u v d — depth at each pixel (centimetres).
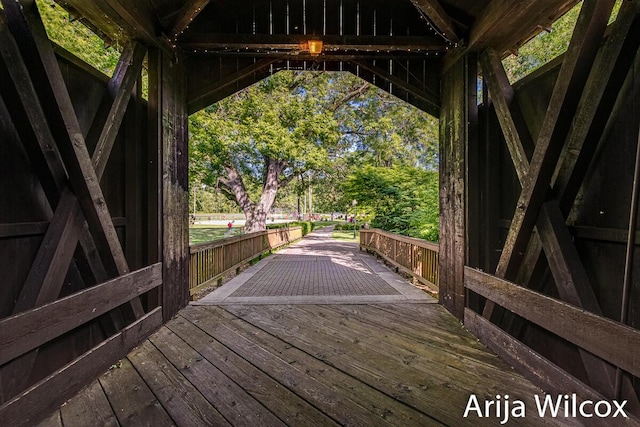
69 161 221
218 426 182
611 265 201
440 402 205
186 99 406
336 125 1111
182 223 394
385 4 411
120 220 305
